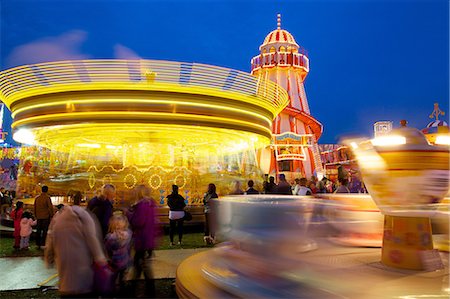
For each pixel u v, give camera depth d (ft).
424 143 11.65
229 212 10.61
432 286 9.14
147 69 36.40
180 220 32.27
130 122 37.17
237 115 41.50
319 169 122.42
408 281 9.52
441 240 12.41
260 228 9.59
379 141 12.17
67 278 12.22
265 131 47.98
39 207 31.60
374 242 12.87
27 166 60.08
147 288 18.22
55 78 36.91
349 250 11.89
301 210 9.80
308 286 8.97
